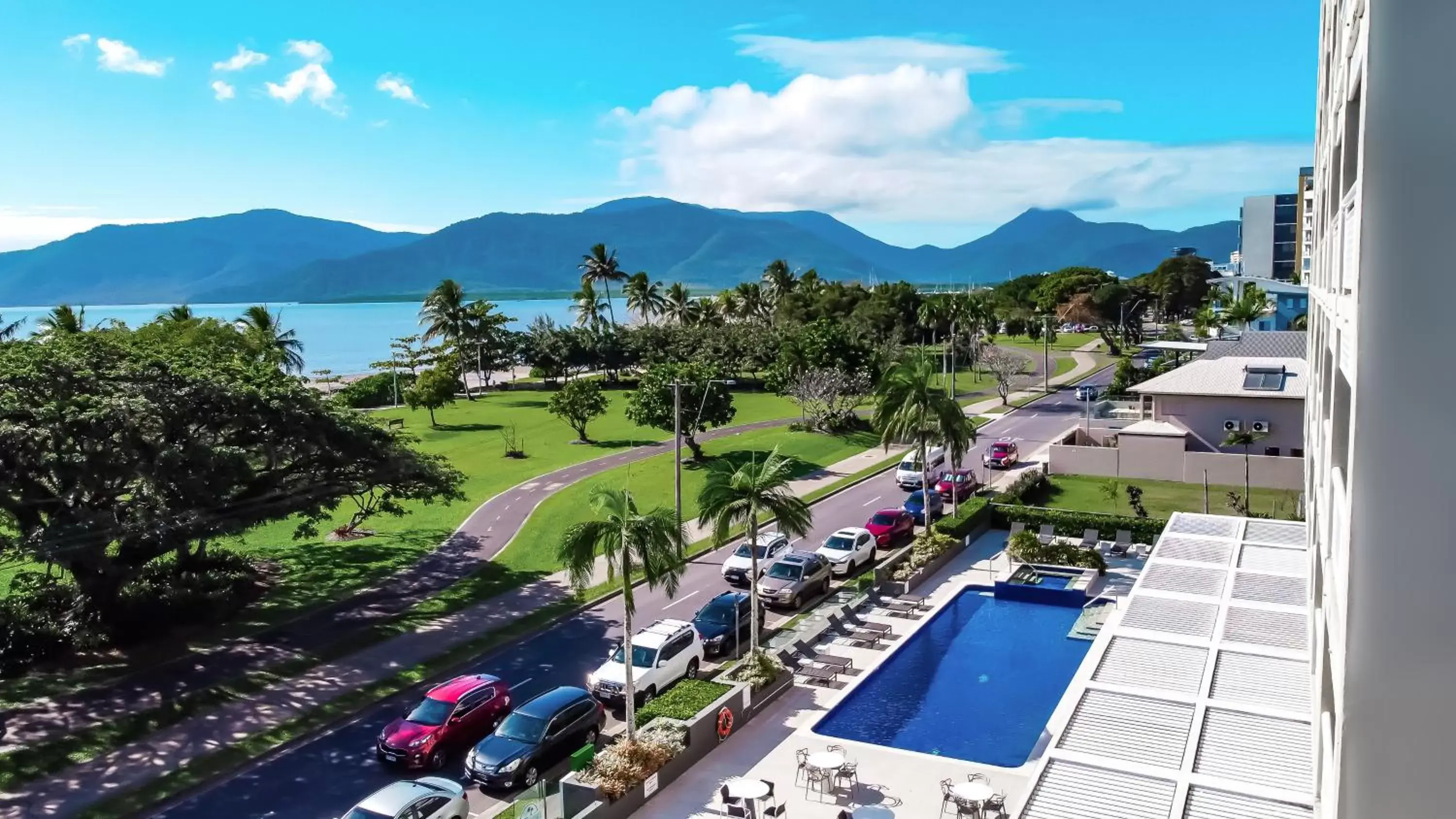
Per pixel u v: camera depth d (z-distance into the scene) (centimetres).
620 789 2028
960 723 2536
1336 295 1216
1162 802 1605
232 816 2092
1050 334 15250
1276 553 2898
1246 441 5281
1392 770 912
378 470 3688
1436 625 885
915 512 4566
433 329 11706
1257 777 1659
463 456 6925
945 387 9981
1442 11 834
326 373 10862
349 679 2838
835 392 7425
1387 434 882
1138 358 12625
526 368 16125
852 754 2327
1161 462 5378
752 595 2827
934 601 3509
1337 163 1411
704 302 14188
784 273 16688
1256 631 2280
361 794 2194
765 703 2619
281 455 3362
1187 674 2066
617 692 2623
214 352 3903
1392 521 890
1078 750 1783
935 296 14200
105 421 2928
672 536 2292
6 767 2270
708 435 7481
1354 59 1008
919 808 2061
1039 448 6512
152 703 2659
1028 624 3278
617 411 9244
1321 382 1756
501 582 3806
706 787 2184
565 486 5719
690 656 2842
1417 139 847
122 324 6222
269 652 3062
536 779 2225
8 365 3006
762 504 2727
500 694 2520
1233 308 10844
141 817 2088
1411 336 868
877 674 2850
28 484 2998
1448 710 891
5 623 2927
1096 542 4075
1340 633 972
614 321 13450
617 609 3494
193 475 3039
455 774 2302
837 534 4006
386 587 3781
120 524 2991
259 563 4081
